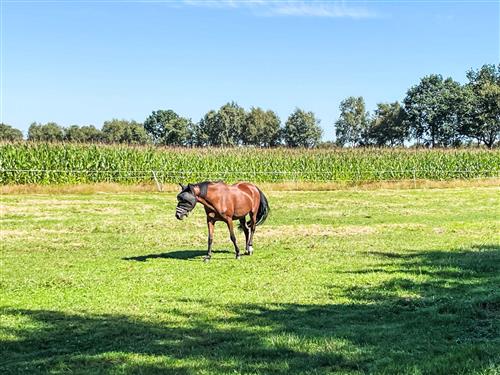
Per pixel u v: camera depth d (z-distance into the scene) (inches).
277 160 1830.7
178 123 4687.5
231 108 5098.4
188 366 282.8
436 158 1936.5
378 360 280.1
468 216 1028.5
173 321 370.3
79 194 1341.0
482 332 327.3
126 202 1183.6
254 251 661.3
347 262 565.3
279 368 275.1
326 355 291.3
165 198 1277.1
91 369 283.3
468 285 444.8
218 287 469.4
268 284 475.2
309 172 1818.4
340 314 379.2
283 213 1065.5
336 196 1373.0
